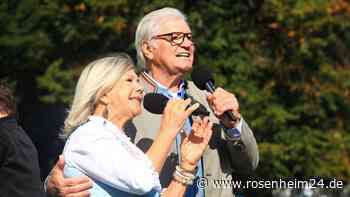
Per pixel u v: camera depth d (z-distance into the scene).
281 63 20.77
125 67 7.61
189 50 8.45
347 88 21.31
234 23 20.72
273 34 20.91
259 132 20.27
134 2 20.20
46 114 22.73
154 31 8.44
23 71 22.16
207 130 7.78
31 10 21.02
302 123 20.98
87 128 7.41
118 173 7.20
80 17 20.45
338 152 20.41
